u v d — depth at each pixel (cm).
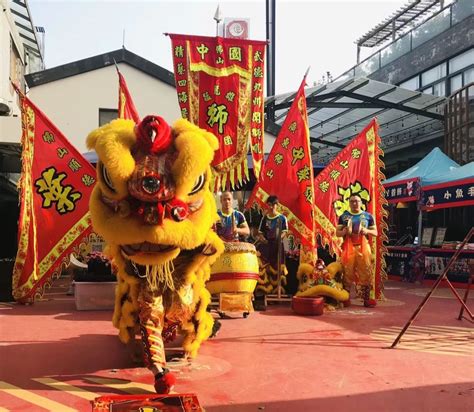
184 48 741
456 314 703
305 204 800
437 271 1104
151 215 340
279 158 816
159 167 350
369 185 859
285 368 425
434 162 1197
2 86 1257
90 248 1007
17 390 368
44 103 1331
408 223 1588
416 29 2028
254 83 755
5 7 1262
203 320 437
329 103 1617
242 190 1091
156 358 369
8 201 1288
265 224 808
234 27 942
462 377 400
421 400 347
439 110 1716
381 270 827
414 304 805
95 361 445
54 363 438
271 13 1612
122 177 340
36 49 1791
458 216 1449
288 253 861
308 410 328
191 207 362
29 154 761
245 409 329
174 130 381
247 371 415
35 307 748
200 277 427
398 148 2031
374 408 332
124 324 425
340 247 852
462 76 1784
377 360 452
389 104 1627
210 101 740
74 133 1340
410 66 2039
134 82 1368
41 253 761
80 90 1348
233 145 741
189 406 302
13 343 513
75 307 747
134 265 395
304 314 693
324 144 2247
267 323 629
